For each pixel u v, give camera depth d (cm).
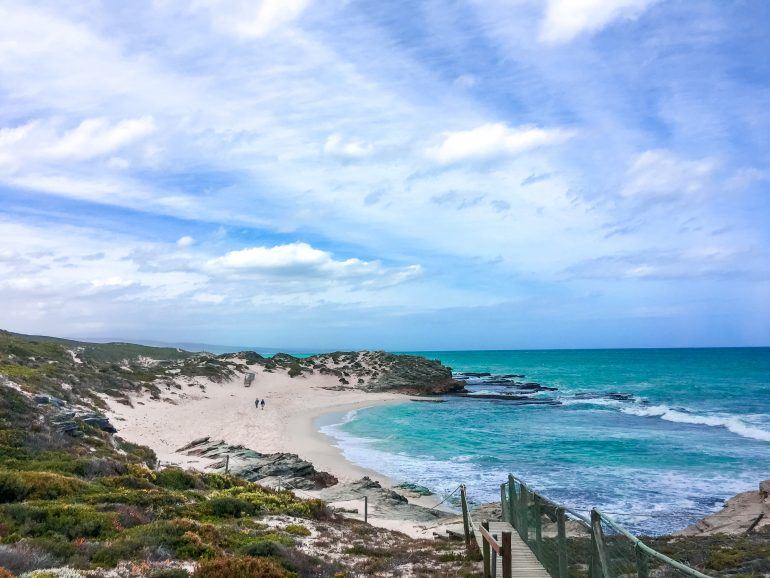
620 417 5541
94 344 9181
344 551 1346
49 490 1381
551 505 947
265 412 5575
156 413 4472
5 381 2755
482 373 13125
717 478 2895
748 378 10069
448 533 1719
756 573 1185
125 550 998
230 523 1444
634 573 654
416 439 4253
